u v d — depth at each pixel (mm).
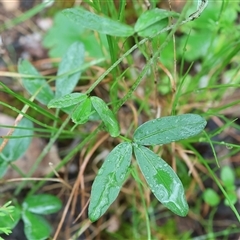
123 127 278
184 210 190
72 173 281
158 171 192
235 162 287
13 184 268
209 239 274
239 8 269
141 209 273
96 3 222
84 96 188
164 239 276
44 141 280
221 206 280
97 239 273
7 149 241
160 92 275
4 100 288
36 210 242
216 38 286
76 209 275
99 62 253
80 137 277
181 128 192
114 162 191
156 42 241
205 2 192
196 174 274
